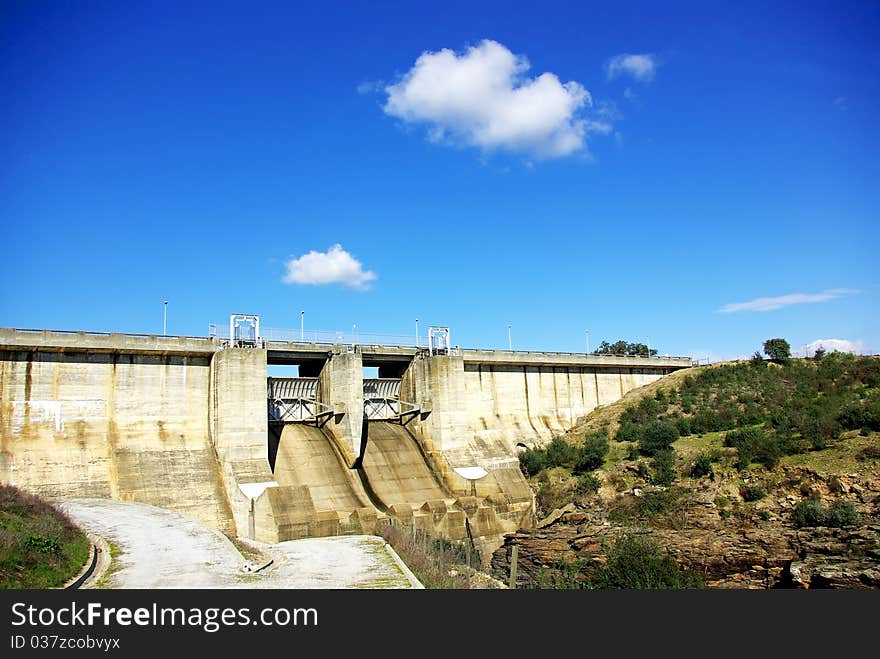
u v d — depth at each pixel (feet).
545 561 209.26
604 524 230.27
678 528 217.36
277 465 223.92
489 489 246.47
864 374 288.10
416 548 173.27
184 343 215.31
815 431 236.84
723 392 307.78
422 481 245.24
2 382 189.26
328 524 193.47
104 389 203.92
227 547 148.66
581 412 331.36
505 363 303.07
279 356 241.96
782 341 341.82
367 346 260.21
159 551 141.79
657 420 292.20
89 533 151.94
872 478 206.28
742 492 222.69
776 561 183.93
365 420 263.08
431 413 257.34
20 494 138.41
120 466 195.83
